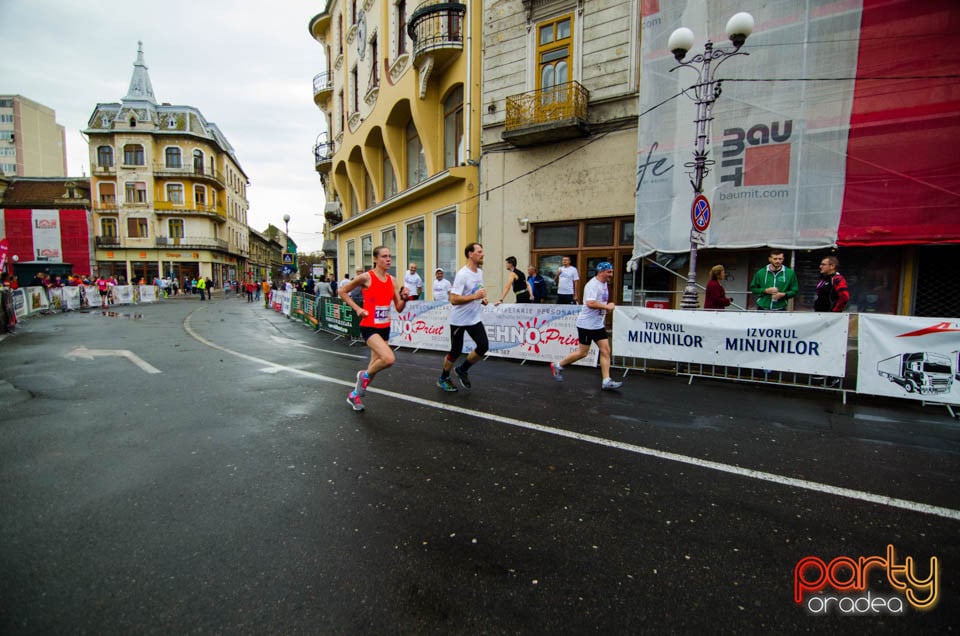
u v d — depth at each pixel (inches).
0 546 97.5
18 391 228.1
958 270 306.2
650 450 156.0
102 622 76.1
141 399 214.1
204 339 442.0
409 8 599.5
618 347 296.0
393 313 410.3
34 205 1919.3
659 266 386.0
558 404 214.2
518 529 106.7
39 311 735.7
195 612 78.7
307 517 110.6
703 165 297.3
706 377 269.4
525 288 400.5
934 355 208.7
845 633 76.4
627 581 88.8
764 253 365.4
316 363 313.9
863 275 332.2
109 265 1955.0
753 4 337.7
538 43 473.1
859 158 306.0
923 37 288.7
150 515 110.6
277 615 78.4
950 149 282.5
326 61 1121.4
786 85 327.6
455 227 562.9
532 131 443.8
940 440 169.6
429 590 85.4
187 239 2012.8
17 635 72.6
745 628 77.1
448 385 239.5
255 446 155.3
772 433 175.5
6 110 3777.1
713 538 103.9
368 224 891.4
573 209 455.8
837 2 310.5
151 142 1948.8
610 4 425.4
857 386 226.7
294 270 1202.6
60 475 132.0
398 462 144.1
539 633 75.3
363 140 816.3
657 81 381.7
